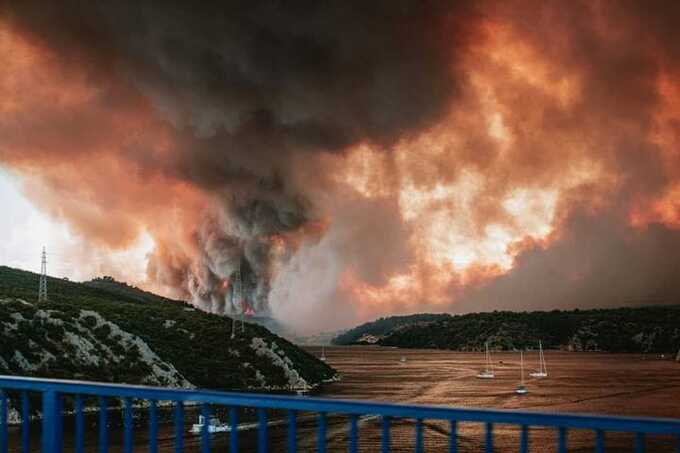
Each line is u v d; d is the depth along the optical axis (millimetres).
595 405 111688
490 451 7570
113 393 9062
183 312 140125
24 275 173250
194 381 108250
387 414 7898
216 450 60438
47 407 9453
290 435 8320
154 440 8859
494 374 189000
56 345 92875
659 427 7078
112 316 117125
